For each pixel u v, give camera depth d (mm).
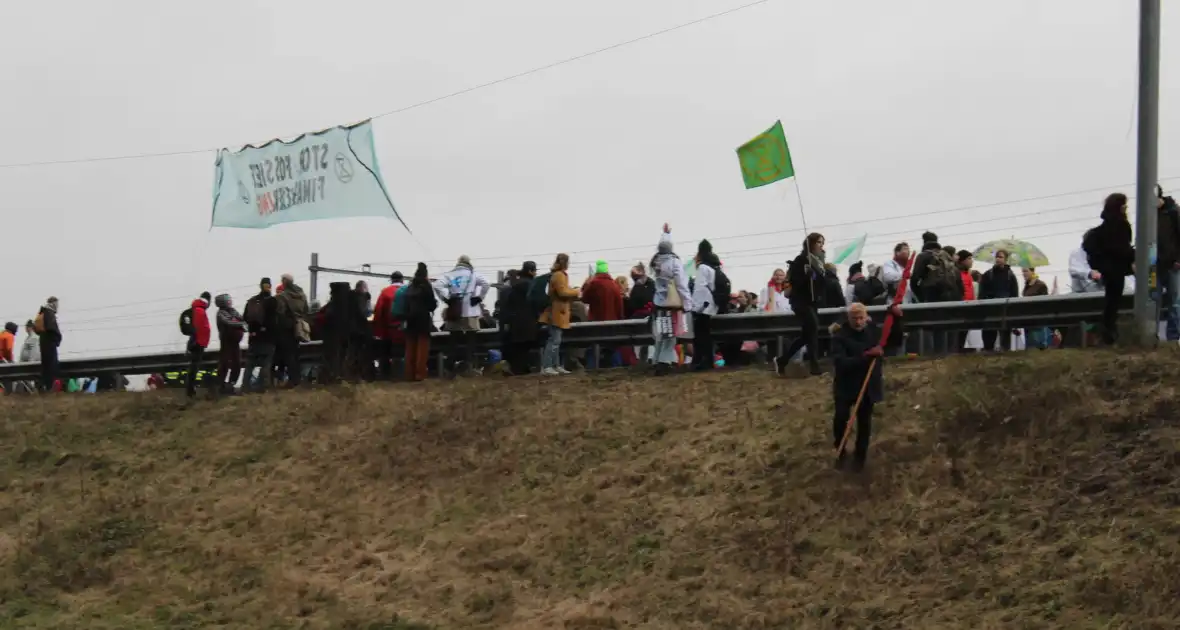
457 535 14523
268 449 18406
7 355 28594
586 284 20719
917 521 12242
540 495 15078
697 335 18562
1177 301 16453
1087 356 14656
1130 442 12438
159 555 15391
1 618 13625
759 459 14250
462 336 20938
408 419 18297
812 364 16891
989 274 18500
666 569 12609
